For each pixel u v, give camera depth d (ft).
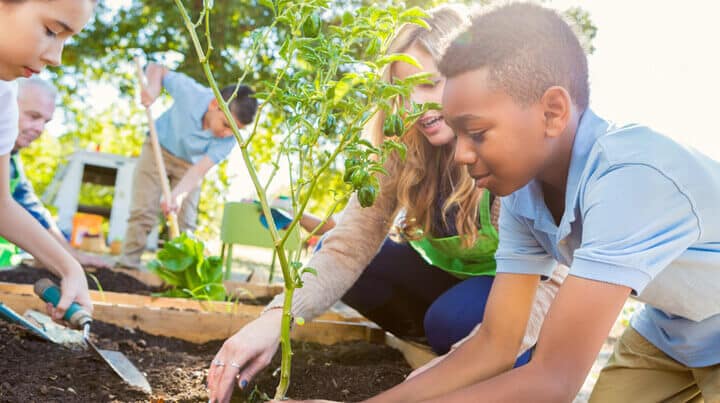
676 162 4.66
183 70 27.32
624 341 6.92
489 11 4.76
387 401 5.38
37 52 5.16
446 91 4.69
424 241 8.54
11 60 5.17
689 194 4.60
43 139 37.93
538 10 4.80
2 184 6.89
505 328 5.73
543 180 5.40
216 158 15.03
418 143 7.38
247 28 26.84
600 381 6.96
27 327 7.49
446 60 4.73
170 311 9.09
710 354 5.88
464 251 7.98
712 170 4.91
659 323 6.29
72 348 7.55
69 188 24.29
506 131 4.56
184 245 10.84
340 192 4.60
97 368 6.85
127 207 24.62
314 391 7.17
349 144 4.30
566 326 4.44
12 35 5.03
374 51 4.10
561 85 4.66
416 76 4.10
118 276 12.98
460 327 7.45
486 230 7.61
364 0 19.67
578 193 4.85
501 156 4.63
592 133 4.89
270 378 7.31
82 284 7.19
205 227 31.37
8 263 12.35
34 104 10.91
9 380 6.20
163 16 28.30
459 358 5.71
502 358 5.67
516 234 5.88
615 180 4.56
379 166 4.30
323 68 4.61
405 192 7.41
